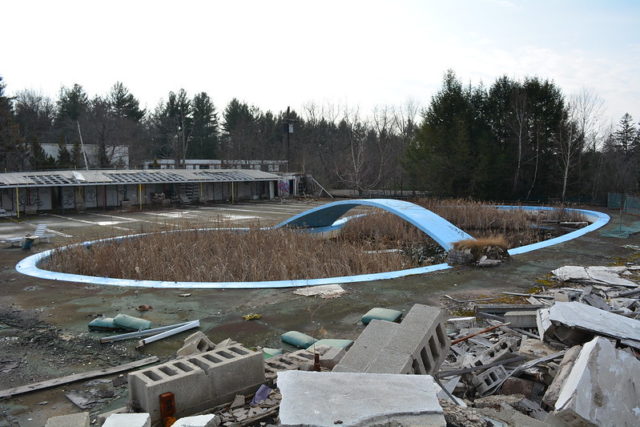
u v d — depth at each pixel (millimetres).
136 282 9844
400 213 15258
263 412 3885
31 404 4590
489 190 34938
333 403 2975
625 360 3633
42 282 9953
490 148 34531
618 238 15781
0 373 5371
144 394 3811
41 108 66188
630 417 3307
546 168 35125
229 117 68875
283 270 10984
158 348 6184
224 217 25000
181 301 8500
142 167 48969
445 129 35656
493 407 4059
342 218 22297
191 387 3961
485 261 11234
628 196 26859
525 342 5629
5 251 14547
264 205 33750
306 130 60875
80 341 6477
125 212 28266
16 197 25312
